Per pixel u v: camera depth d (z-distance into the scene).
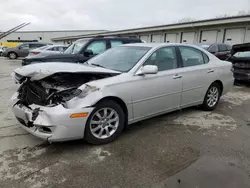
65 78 3.20
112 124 3.15
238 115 4.40
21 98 3.09
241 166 2.60
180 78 3.83
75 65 3.37
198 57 4.31
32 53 11.02
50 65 3.28
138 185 2.25
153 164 2.62
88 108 2.78
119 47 4.21
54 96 2.76
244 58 7.20
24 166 2.51
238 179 2.36
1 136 3.22
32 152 2.81
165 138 3.30
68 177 2.35
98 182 2.28
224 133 3.52
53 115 2.59
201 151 2.94
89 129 2.88
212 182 2.30
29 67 3.24
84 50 7.01
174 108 3.91
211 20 15.95
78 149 2.92
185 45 4.14
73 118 2.67
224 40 16.00
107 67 3.56
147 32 23.88
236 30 15.09
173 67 3.80
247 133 3.54
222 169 2.53
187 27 18.38
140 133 3.46
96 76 3.10
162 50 3.74
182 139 3.28
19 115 2.98
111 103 3.04
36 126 2.70
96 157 2.74
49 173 2.40
